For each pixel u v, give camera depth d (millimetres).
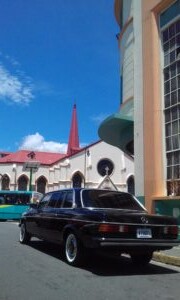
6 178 67312
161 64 16516
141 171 16625
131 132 19297
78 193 9734
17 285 7008
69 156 64812
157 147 15898
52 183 66062
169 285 7379
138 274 8430
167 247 8562
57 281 7387
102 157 64938
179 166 14844
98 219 8242
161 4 16672
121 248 8281
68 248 9281
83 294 6480
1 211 34906
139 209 9664
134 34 18375
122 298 6312
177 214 14570
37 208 11891
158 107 16188
